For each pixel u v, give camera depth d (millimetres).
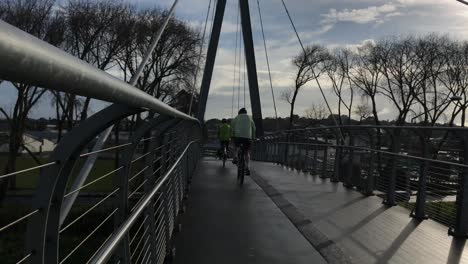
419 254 5160
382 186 8961
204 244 5543
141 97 2148
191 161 11297
